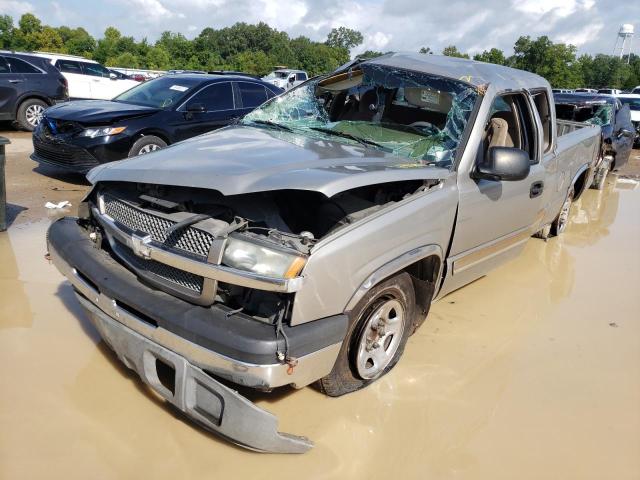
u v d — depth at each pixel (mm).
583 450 2891
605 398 3363
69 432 2717
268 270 2453
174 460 2596
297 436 2646
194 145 3400
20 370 3170
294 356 2422
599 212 8070
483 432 2975
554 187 5074
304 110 4480
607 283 5246
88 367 3254
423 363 3596
